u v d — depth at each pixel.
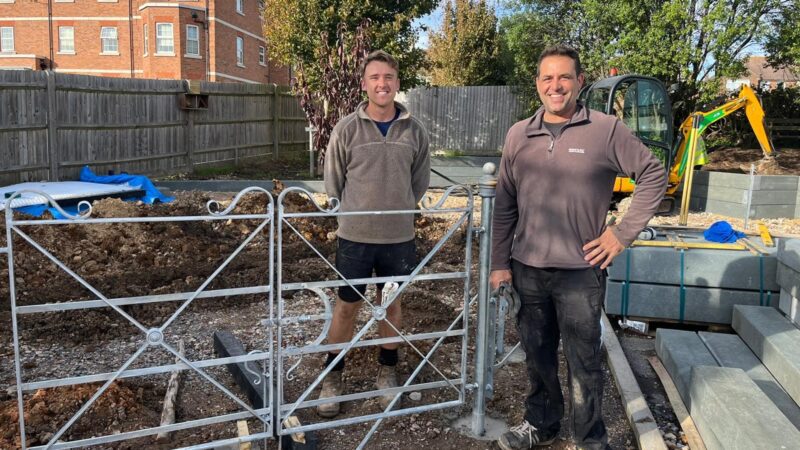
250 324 4.70
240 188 11.58
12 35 30.48
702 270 4.73
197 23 27.45
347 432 3.19
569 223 2.66
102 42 30.19
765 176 10.12
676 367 3.66
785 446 2.38
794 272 3.89
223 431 3.11
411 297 5.31
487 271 3.04
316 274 5.96
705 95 14.24
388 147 3.26
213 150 15.27
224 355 3.85
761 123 11.81
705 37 13.72
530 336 2.90
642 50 13.88
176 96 13.95
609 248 2.59
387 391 2.99
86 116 11.35
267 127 17.69
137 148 12.80
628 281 4.88
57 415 3.13
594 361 2.72
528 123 2.75
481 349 3.12
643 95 10.45
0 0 30.14
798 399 3.15
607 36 15.32
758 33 13.70
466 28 24.30
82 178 10.62
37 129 10.31
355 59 11.91
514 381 3.81
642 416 3.22
